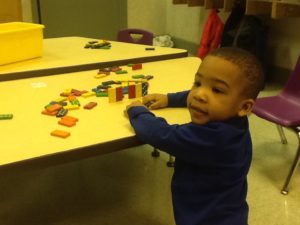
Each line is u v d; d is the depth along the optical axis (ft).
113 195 6.02
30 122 3.60
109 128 3.50
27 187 6.19
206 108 3.19
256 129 8.46
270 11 10.52
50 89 4.59
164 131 3.23
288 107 6.50
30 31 5.61
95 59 5.91
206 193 3.41
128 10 14.85
